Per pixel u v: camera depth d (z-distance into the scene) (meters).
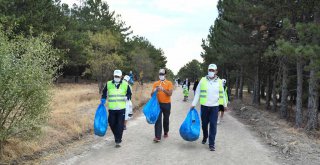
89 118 12.95
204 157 8.46
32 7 28.06
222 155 8.75
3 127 7.11
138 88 39.44
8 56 6.84
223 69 45.31
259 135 12.25
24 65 7.00
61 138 9.59
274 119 17.77
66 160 7.85
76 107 15.98
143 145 9.70
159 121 10.14
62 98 21.25
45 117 7.65
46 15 29.69
